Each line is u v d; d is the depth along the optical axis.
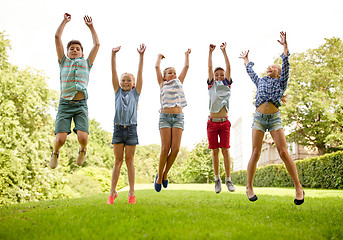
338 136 15.91
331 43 18.36
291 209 3.71
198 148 26.34
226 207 4.00
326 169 12.08
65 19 3.71
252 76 4.05
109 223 2.51
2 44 14.04
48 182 15.30
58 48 3.62
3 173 12.40
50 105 15.81
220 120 4.50
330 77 17.39
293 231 2.27
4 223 2.49
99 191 21.23
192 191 10.62
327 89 17.92
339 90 17.16
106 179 23.88
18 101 14.08
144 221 2.59
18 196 12.66
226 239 1.93
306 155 23.66
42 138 14.88
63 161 23.06
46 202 5.50
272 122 3.62
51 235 2.03
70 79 3.59
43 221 2.59
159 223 2.48
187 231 2.14
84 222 2.50
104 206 3.71
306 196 6.60
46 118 15.62
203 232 2.11
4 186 12.39
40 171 14.12
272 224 2.59
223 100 4.49
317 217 3.01
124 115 4.15
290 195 7.23
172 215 2.90
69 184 20.45
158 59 4.55
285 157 3.49
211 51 4.64
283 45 3.73
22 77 14.49
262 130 3.67
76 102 3.60
